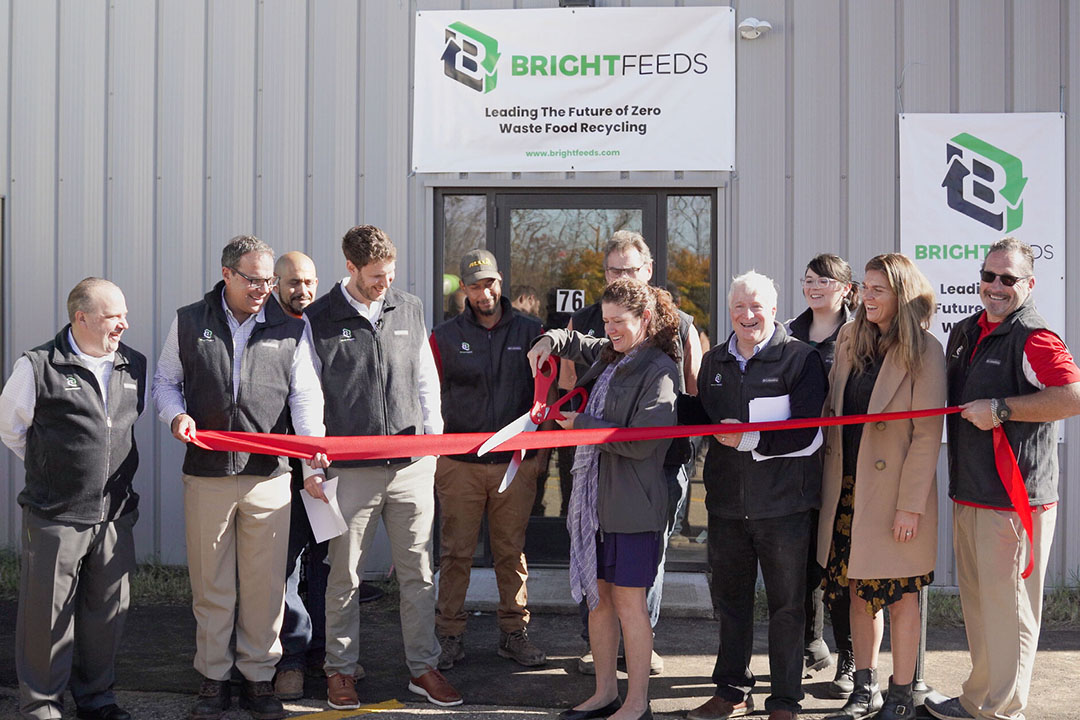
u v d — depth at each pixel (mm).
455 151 5879
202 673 3842
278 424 3896
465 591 4504
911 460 3629
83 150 6082
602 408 3744
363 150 5945
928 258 5738
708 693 4164
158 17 6035
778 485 3691
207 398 3801
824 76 5777
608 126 5816
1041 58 5707
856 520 3695
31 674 3635
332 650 3951
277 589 3893
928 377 3656
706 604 5277
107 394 3695
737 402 3742
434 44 5867
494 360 4492
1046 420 3508
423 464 4070
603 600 3797
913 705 3801
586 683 4262
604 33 5789
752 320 3689
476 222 5969
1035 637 3705
